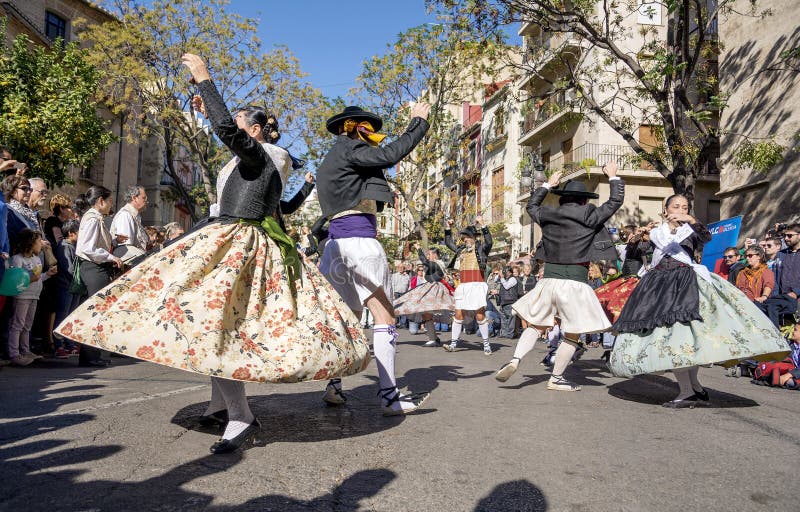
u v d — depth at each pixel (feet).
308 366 8.96
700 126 42.70
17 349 19.31
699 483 7.66
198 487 7.00
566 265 16.12
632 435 10.36
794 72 49.11
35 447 8.32
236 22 68.33
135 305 8.75
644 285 15.02
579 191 16.61
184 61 9.48
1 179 21.40
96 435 9.02
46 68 51.70
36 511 6.08
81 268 19.67
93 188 19.98
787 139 49.21
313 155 74.18
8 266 18.95
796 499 7.12
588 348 35.99
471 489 7.30
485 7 43.27
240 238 9.48
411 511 6.56
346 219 12.23
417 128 12.09
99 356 19.43
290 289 9.63
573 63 70.90
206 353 8.42
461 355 27.81
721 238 35.45
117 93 69.05
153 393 12.92
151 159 118.01
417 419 11.36
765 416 12.60
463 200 111.96
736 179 54.19
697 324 13.74
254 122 10.61
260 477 7.48
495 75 50.37
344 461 8.33
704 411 13.19
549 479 7.73
